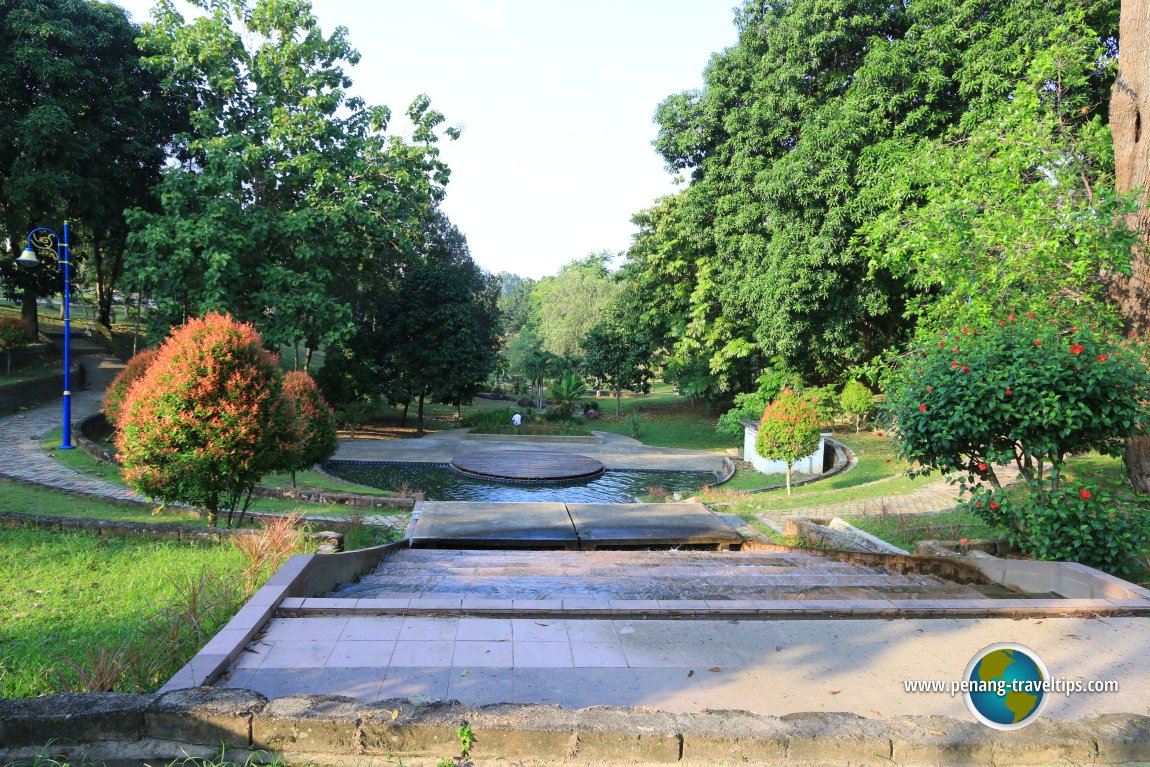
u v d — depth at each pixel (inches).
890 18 667.4
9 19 715.4
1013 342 230.7
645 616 162.4
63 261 542.6
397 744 103.2
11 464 458.3
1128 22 281.0
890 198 517.0
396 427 1057.5
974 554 257.8
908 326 753.0
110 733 103.9
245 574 192.2
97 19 802.2
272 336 727.1
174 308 684.7
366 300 1037.2
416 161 838.5
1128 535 209.5
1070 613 169.5
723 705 120.4
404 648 140.6
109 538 249.6
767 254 705.6
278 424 291.0
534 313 2481.5
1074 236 280.8
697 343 946.1
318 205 775.1
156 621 159.8
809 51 681.0
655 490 578.6
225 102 778.2
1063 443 225.8
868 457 681.6
